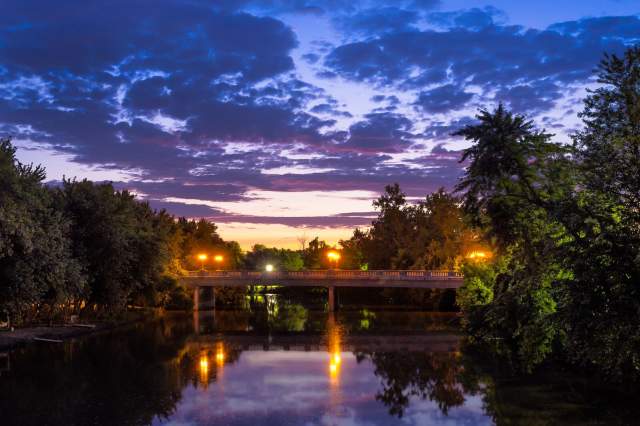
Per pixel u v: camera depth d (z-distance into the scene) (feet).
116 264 201.36
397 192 356.18
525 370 117.39
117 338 183.21
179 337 188.85
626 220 74.28
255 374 124.16
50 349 155.53
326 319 249.14
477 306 163.94
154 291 244.01
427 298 305.94
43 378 117.91
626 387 99.55
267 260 606.14
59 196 190.08
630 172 75.20
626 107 76.74
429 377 119.55
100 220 199.11
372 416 90.79
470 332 169.68
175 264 298.15
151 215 303.48
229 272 298.15
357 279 275.80
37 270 149.59
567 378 111.04
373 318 249.96
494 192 87.86
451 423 86.38
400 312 278.46
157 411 92.89
